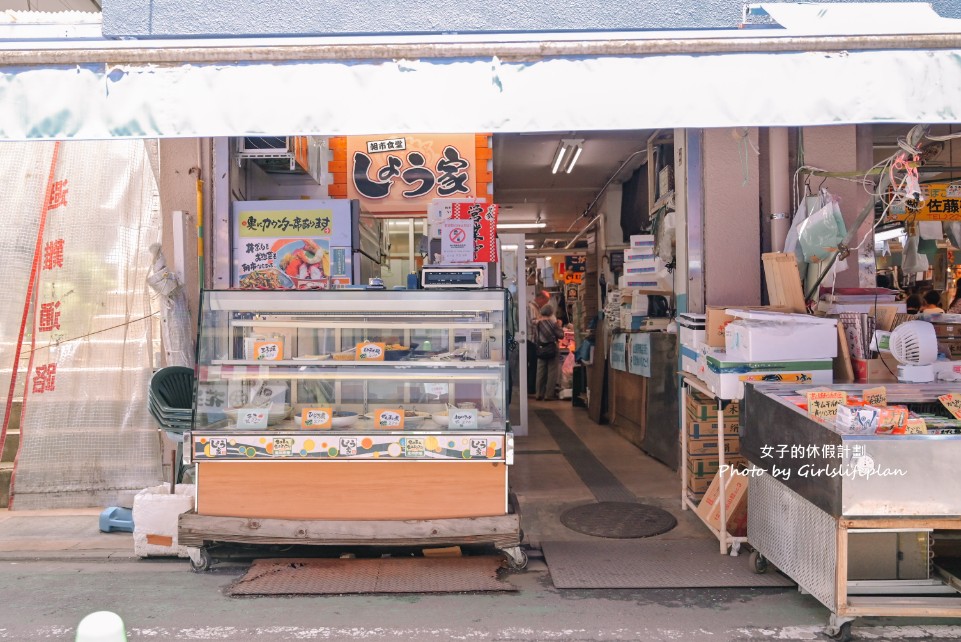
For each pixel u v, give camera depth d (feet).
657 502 17.65
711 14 15.33
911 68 11.27
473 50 11.27
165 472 17.97
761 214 18.67
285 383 13.76
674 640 10.59
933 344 13.39
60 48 11.21
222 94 11.30
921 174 24.68
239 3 15.38
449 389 13.69
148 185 18.48
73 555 14.39
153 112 11.28
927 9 13.89
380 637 10.71
